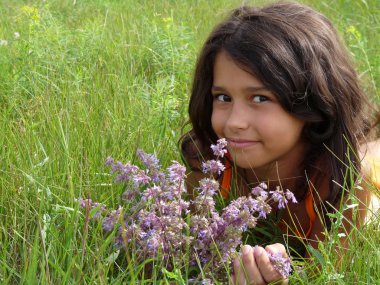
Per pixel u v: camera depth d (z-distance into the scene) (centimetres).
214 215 123
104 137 161
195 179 149
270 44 133
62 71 204
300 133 139
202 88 143
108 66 214
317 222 143
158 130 170
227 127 134
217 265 123
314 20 141
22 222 131
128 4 315
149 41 234
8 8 304
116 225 122
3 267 120
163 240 121
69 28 263
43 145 156
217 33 137
